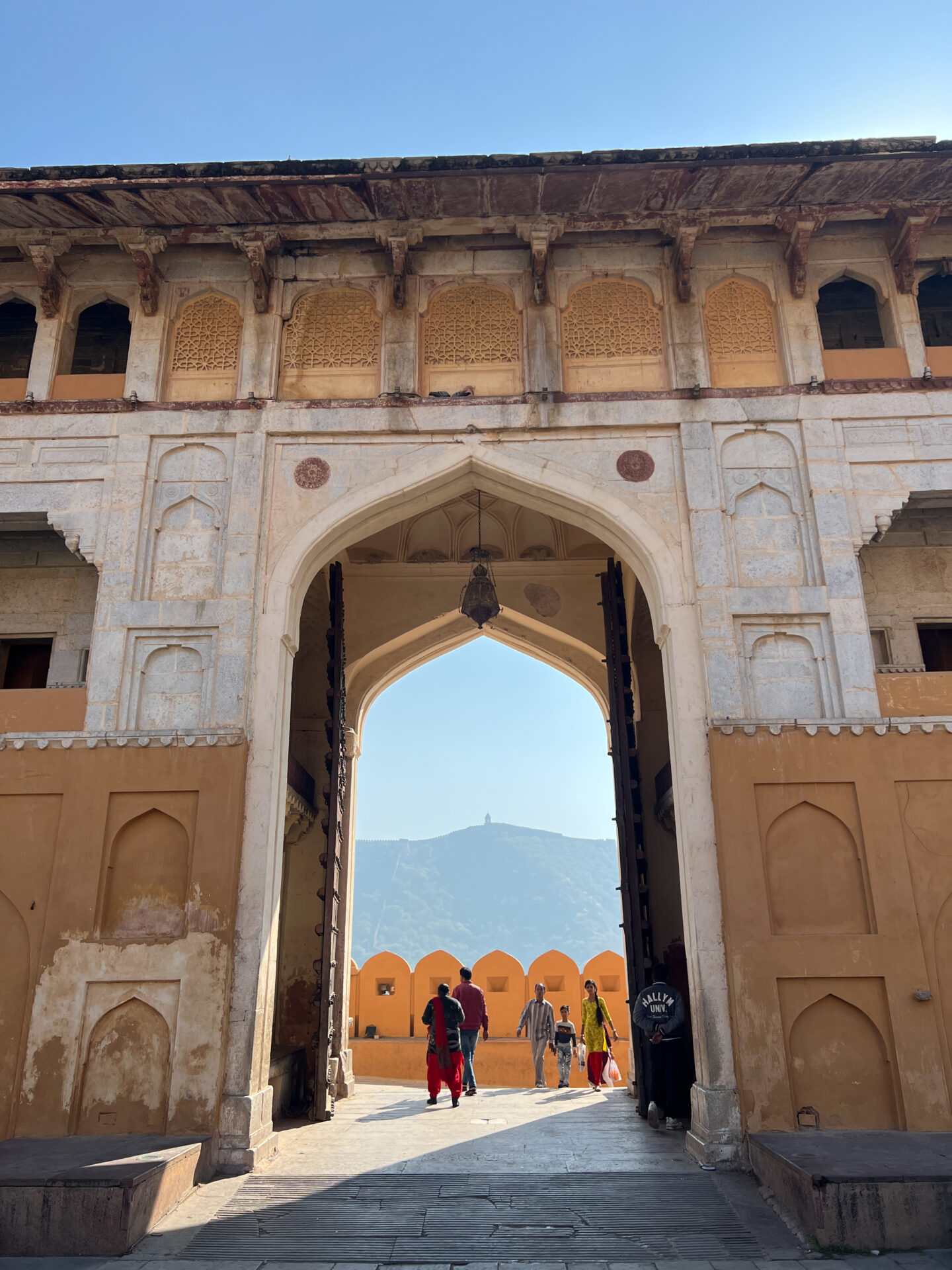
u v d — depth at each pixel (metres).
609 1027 8.77
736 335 6.61
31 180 6.11
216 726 5.66
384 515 6.38
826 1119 4.87
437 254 6.77
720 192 6.21
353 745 8.73
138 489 6.22
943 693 5.66
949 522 7.20
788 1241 3.85
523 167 5.98
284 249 6.75
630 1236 3.92
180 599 6.02
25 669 7.25
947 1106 4.83
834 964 5.09
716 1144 4.80
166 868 5.38
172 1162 4.25
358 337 6.68
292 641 6.05
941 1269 3.51
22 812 5.46
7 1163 4.16
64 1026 5.06
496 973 10.66
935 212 6.32
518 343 6.64
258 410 6.37
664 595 5.93
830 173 6.05
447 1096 7.57
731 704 5.63
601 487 6.20
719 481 6.15
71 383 6.52
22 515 6.29
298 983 7.71
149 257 6.50
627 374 6.55
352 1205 4.27
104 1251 3.73
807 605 5.86
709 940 5.21
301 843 8.09
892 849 5.26
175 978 5.12
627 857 6.58
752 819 5.35
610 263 6.75
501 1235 3.93
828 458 6.16
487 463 6.25
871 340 7.49
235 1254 3.76
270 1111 5.21
